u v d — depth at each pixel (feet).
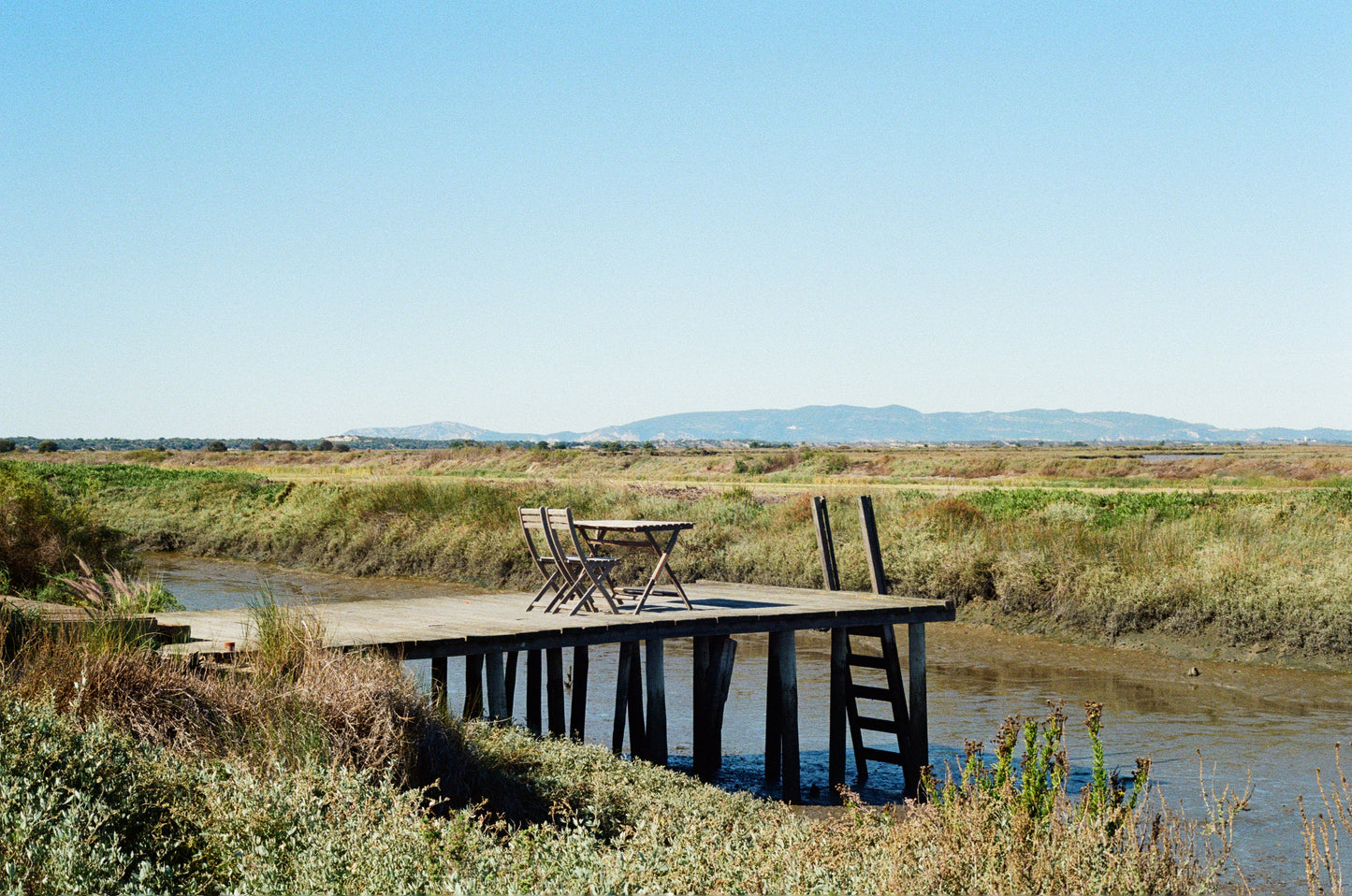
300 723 22.94
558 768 28.78
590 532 87.97
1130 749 43.34
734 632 39.52
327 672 25.85
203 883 15.67
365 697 24.67
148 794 18.13
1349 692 54.39
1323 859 20.30
